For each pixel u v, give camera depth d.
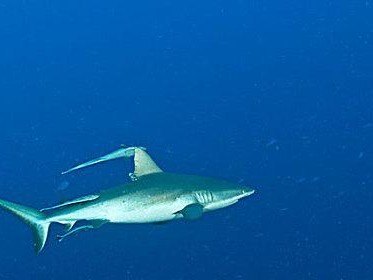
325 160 27.28
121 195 7.00
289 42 64.12
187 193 7.11
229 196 7.27
